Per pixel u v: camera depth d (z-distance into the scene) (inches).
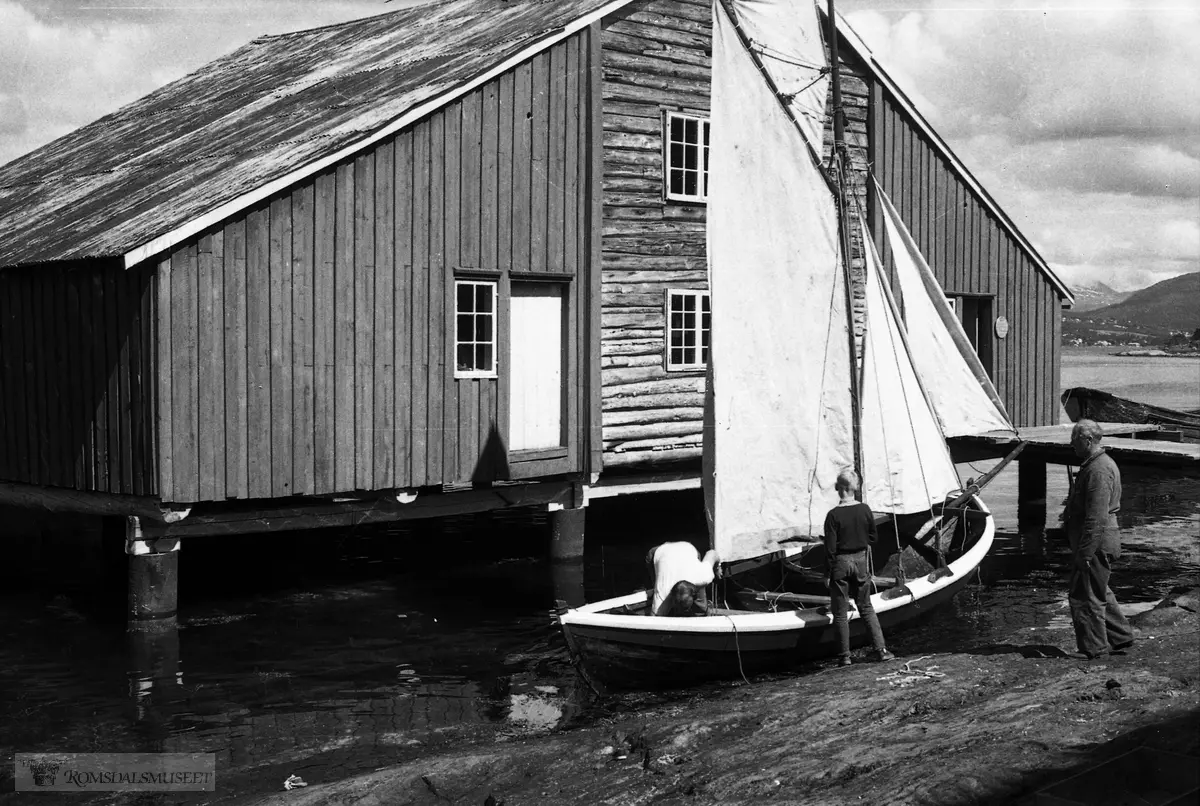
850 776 297.1
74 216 651.5
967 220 914.7
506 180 652.7
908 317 589.0
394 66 741.9
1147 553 738.2
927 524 585.6
